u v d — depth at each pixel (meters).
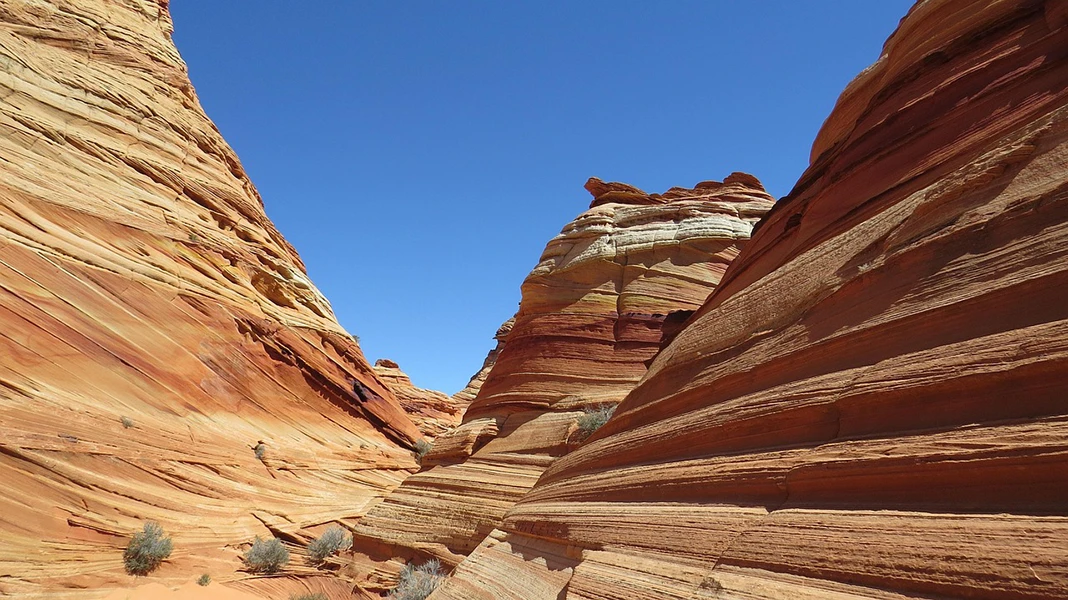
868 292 6.69
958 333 5.32
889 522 4.85
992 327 5.02
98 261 24.25
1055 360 4.26
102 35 32.91
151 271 26.78
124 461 19.22
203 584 16.53
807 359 7.09
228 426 26.83
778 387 7.30
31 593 13.69
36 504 15.70
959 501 4.54
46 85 27.42
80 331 21.80
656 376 11.05
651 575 6.90
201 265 30.66
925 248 6.14
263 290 36.16
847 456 5.55
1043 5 6.85
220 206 35.25
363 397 39.06
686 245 23.67
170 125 34.06
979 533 4.16
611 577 7.46
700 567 6.38
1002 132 6.49
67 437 17.98
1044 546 3.73
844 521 5.21
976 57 7.54
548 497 12.14
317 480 28.75
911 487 4.96
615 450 10.60
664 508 7.90
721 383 8.60
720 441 7.89
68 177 25.80
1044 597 3.54
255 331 31.77
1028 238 5.11
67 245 23.33
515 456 19.12
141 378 23.45
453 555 16.91
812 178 11.20
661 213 25.08
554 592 9.02
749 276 11.69
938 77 8.07
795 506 5.91
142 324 24.89
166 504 19.42
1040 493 4.07
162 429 22.56
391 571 18.48
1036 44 6.70
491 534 13.73
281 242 43.03
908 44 9.16
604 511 9.28
